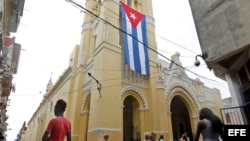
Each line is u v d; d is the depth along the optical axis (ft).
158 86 69.97
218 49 28.19
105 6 75.87
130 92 65.46
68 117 73.20
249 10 25.49
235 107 28.19
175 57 84.48
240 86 28.81
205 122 15.55
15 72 74.64
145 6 91.91
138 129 63.21
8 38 64.44
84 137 64.69
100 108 54.29
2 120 89.61
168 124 65.87
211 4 31.53
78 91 73.26
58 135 14.42
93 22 87.35
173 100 92.07
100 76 59.93
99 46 67.82
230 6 28.25
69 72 86.99
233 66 28.94
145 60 71.31
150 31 82.53
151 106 65.77
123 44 72.59
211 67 30.04
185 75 83.66
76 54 88.07
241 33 25.70
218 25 29.32
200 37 31.78
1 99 69.46
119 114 57.26
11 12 49.78
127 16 72.38
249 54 25.82
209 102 88.94
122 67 67.15
